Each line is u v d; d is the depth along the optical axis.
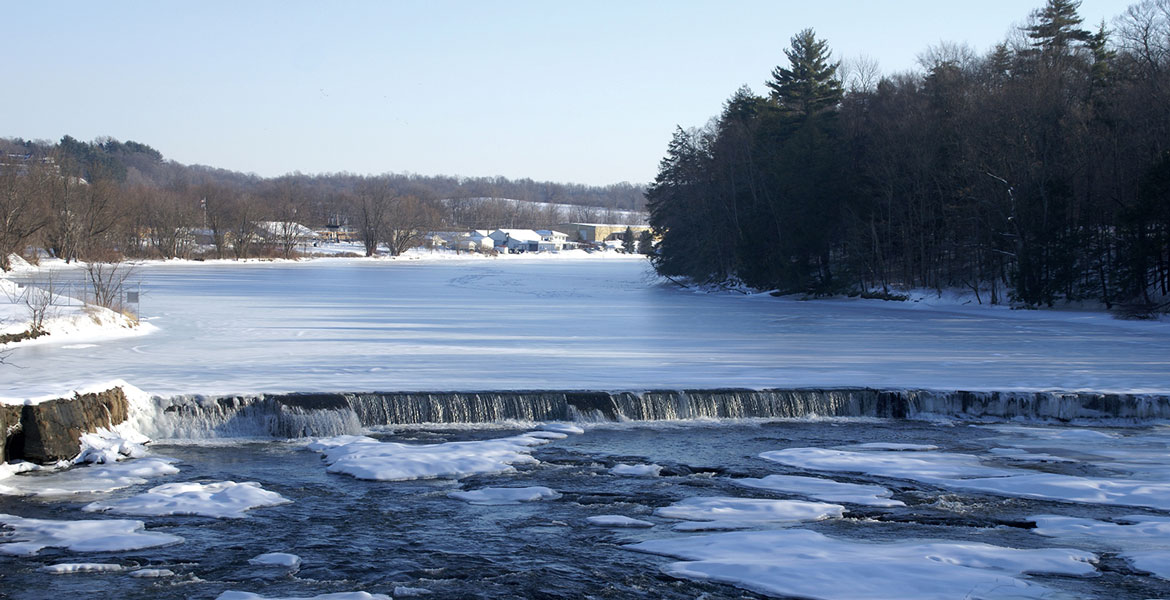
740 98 92.19
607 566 12.41
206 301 55.28
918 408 22.78
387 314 47.59
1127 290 50.56
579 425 21.42
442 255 189.25
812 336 38.03
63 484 16.12
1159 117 53.19
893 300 63.81
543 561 12.63
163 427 19.92
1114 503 15.27
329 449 18.78
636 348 32.62
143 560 12.66
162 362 27.36
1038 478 16.64
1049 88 59.50
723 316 49.62
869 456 18.59
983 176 59.31
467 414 21.50
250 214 147.75
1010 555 12.51
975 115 61.72
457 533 13.82
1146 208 47.69
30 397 17.36
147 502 15.09
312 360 28.06
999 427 21.58
